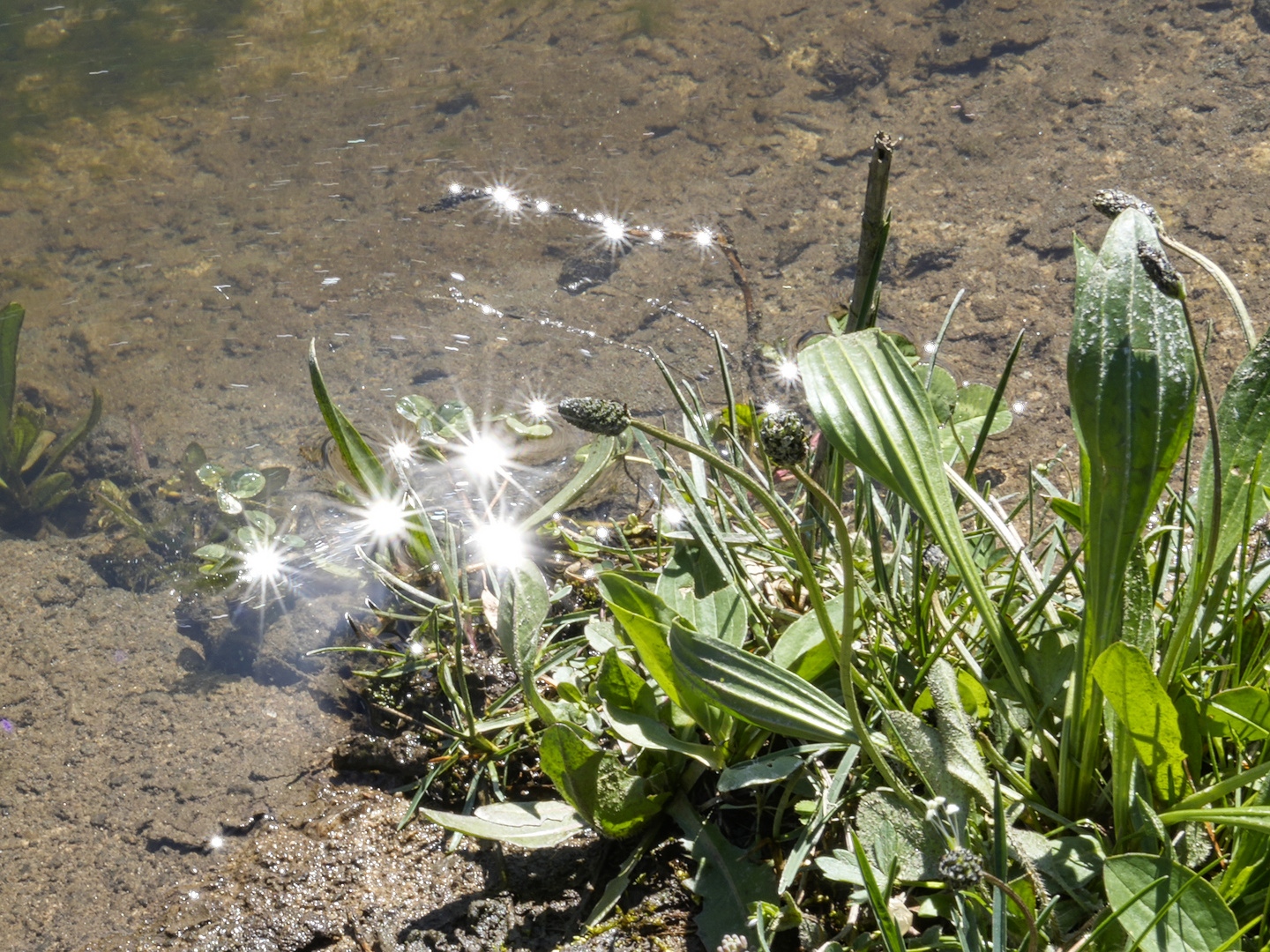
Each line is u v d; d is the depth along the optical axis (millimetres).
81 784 2176
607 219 3922
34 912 1910
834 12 5035
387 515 2684
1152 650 1277
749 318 3352
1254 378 1309
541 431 2980
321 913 1736
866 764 1473
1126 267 1138
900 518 1737
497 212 4047
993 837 1213
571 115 4641
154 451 3219
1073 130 3920
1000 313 3182
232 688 2369
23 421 3250
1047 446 2709
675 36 5137
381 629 2377
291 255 3998
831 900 1423
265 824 1979
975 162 3881
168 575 2779
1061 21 4559
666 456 2039
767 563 1858
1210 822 1286
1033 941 1070
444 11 5848
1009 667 1398
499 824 1542
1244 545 1333
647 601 1509
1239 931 1061
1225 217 3352
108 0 6668
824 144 4168
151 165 4801
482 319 3512
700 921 1439
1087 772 1318
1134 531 1164
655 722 1551
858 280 1591
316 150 4711
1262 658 1397
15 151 5020
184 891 1880
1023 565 1542
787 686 1374
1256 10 4289
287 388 3385
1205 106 3875
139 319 3785
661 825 1605
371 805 1952
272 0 6348
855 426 1348
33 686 2453
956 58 4488
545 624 2084
